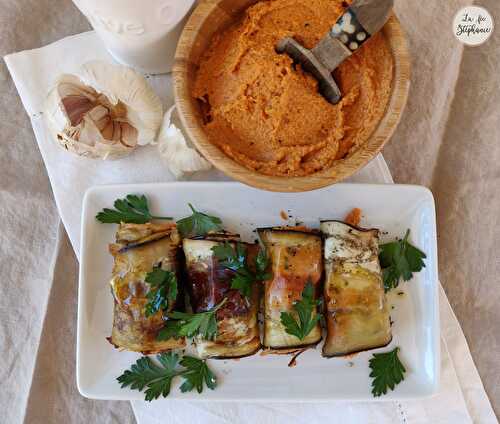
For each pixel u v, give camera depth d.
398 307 0.46
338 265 0.44
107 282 0.46
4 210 0.51
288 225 0.46
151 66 0.47
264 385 0.45
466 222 0.50
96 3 0.38
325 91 0.40
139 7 0.38
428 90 0.49
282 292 0.43
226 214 0.46
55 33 0.51
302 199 0.46
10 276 0.51
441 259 0.50
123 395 0.45
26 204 0.51
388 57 0.39
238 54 0.39
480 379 0.49
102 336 0.46
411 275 0.46
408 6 0.49
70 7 0.51
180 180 0.49
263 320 0.46
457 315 0.50
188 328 0.42
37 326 0.51
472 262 0.50
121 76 0.43
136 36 0.41
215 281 0.43
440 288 0.49
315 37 0.40
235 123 0.40
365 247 0.44
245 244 0.45
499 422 0.49
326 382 0.45
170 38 0.43
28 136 0.51
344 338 0.44
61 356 0.50
